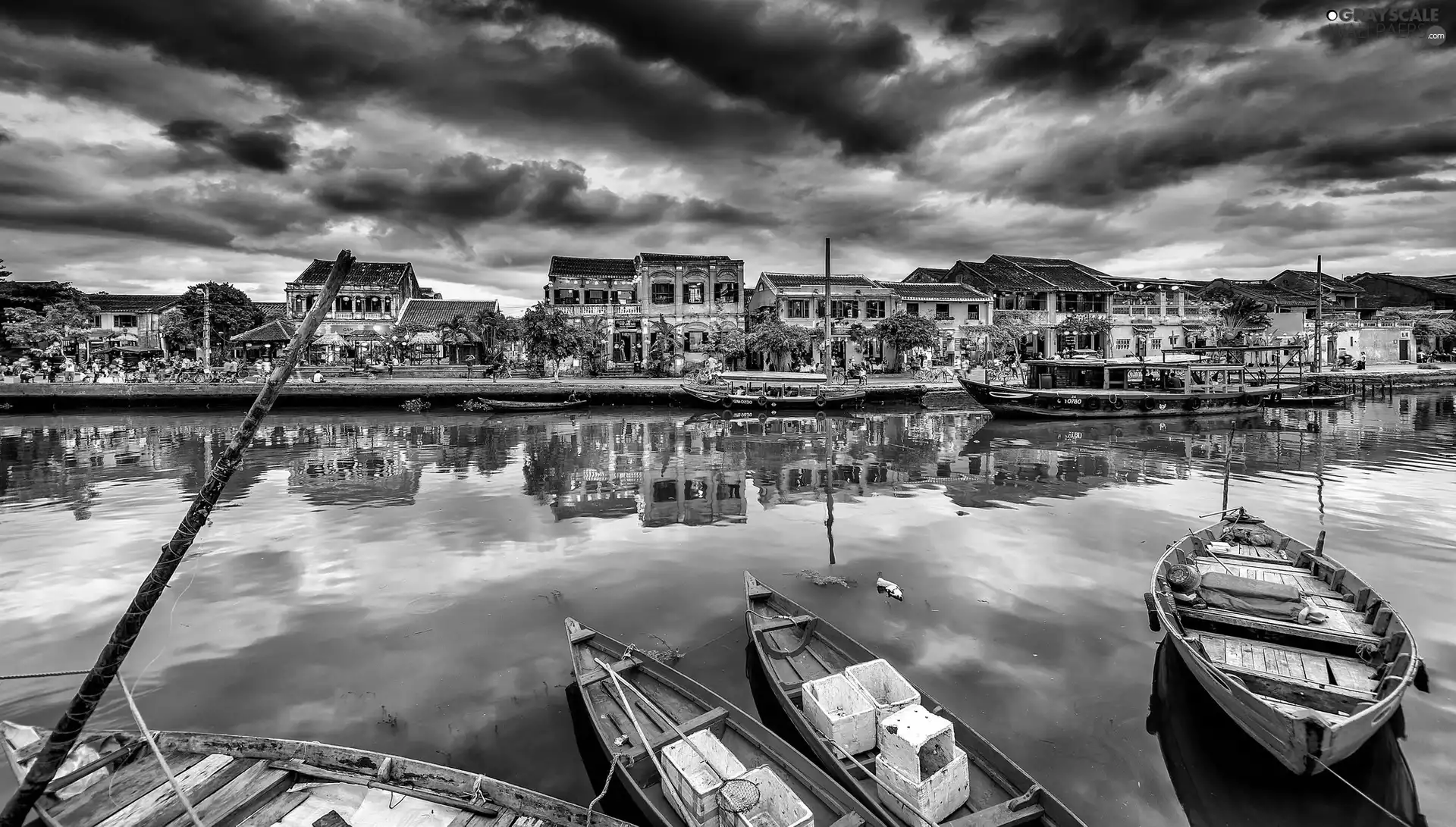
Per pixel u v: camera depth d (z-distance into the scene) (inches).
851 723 281.6
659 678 336.5
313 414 1647.4
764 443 1180.5
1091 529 636.7
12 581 513.0
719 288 2252.7
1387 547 569.9
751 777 254.4
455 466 959.6
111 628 436.1
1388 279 3110.2
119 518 687.1
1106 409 1507.1
